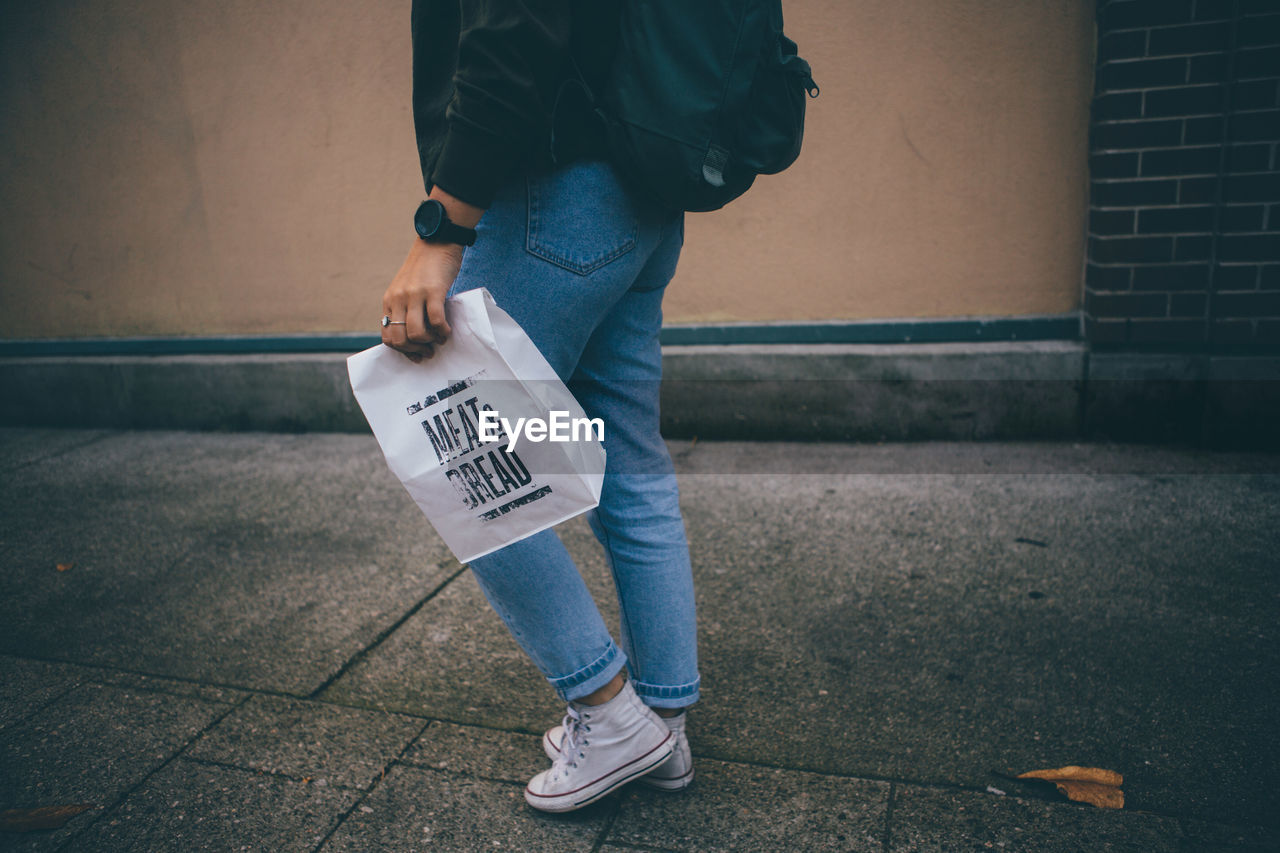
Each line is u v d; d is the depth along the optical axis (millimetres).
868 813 1604
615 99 1248
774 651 2133
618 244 1328
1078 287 3227
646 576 1563
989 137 3133
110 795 1737
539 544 1464
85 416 4250
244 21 3639
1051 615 2191
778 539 2691
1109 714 1824
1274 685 1872
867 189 3268
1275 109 2768
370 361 1302
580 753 1586
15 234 4191
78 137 3977
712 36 1229
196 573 2699
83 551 2889
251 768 1805
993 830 1544
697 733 1854
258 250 3930
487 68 1155
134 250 4078
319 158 3732
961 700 1905
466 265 1346
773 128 1300
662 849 1548
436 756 1821
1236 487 2785
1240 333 2980
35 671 2199
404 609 2428
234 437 4012
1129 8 2814
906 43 3096
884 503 2873
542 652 1521
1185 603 2195
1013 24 3016
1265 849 1465
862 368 3350
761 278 3447
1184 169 2906
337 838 1605
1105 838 1511
